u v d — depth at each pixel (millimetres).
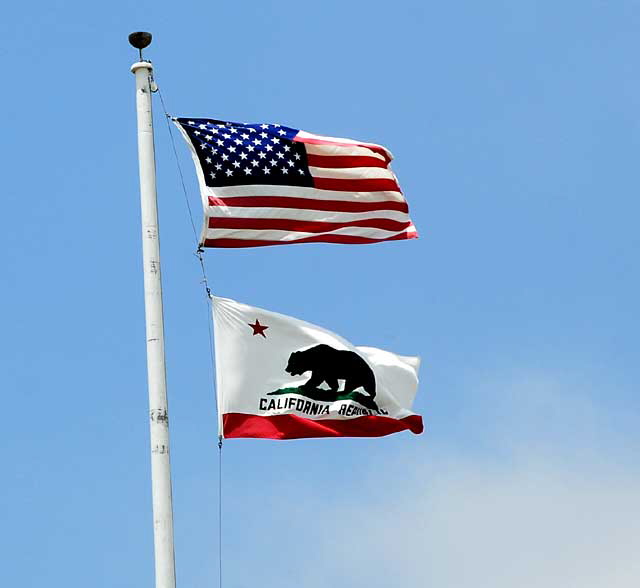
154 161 60906
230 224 66812
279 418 65750
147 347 57906
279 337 66688
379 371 68688
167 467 56250
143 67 61750
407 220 69688
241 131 68375
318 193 68500
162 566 54969
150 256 59250
